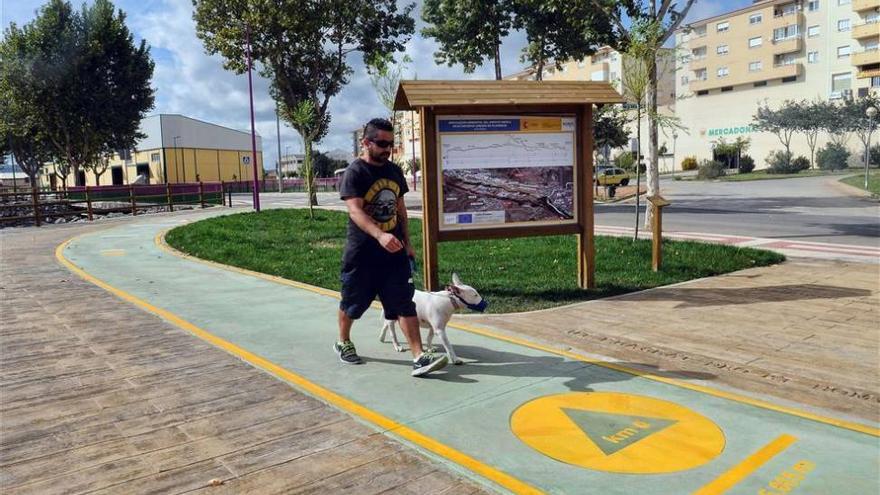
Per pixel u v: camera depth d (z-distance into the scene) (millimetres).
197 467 3350
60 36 40125
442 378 4781
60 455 3502
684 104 75312
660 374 4848
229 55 25328
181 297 7871
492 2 22875
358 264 4859
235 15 24953
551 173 7992
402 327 4910
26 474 3283
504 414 4066
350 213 4672
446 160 7637
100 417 4039
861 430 3771
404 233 5031
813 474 3223
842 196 27047
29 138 49969
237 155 76062
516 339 5879
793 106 57500
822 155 53844
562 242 12773
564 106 7953
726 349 5512
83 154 44844
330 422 3947
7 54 40219
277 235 14781
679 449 3533
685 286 8367
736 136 70312
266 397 4383
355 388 4562
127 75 42656
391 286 4848
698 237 14219
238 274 9680
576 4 14867
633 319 6645
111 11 41969
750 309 7008
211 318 6734
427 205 7594
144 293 8109
